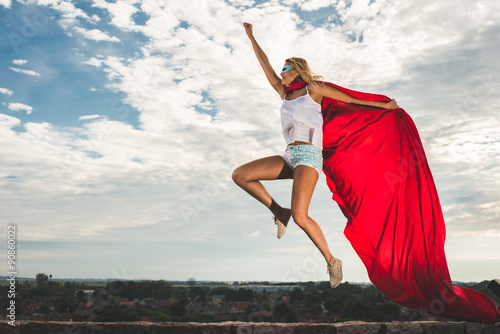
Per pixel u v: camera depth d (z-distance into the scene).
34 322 3.87
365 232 4.75
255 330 3.78
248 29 5.13
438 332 3.93
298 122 4.35
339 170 4.88
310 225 4.06
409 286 4.55
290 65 4.55
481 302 4.15
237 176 4.47
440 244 4.56
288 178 4.57
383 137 4.88
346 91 4.59
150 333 3.79
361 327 3.88
